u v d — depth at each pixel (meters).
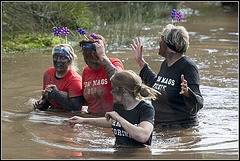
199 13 26.08
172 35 8.01
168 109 8.28
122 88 6.58
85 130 8.06
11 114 9.23
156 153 6.44
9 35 17.91
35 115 9.20
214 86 11.16
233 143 7.11
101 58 8.60
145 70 9.02
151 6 24.31
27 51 16.36
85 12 21.72
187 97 7.78
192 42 17.20
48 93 9.56
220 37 18.31
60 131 7.98
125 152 6.50
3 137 7.53
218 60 13.99
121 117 6.44
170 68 8.23
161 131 7.98
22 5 19.88
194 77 7.95
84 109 9.84
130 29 19.52
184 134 7.74
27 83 11.65
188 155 6.35
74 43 17.58
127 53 15.26
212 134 7.73
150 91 6.70
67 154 6.45
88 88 9.26
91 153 6.48
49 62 14.22
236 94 10.51
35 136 7.61
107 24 21.05
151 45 16.69
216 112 9.21
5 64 13.92
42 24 19.05
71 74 9.76
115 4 23.56
